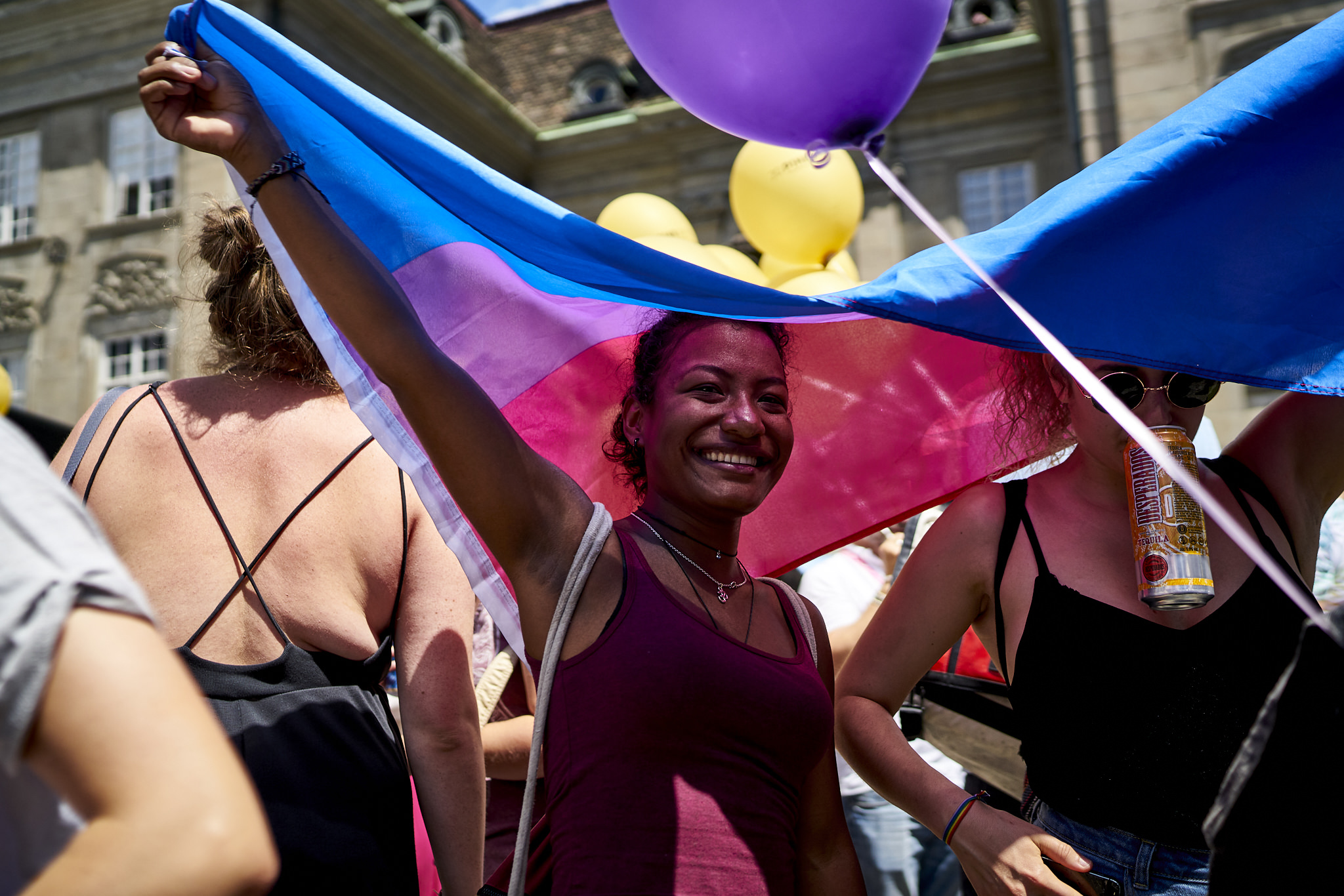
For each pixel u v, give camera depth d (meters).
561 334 2.09
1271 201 1.78
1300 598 1.17
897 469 2.29
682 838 1.44
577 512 1.62
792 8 1.58
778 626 1.77
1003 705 2.35
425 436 1.53
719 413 1.72
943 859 3.29
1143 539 1.66
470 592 1.88
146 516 1.70
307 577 1.71
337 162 1.87
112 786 0.73
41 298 16.53
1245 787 1.12
